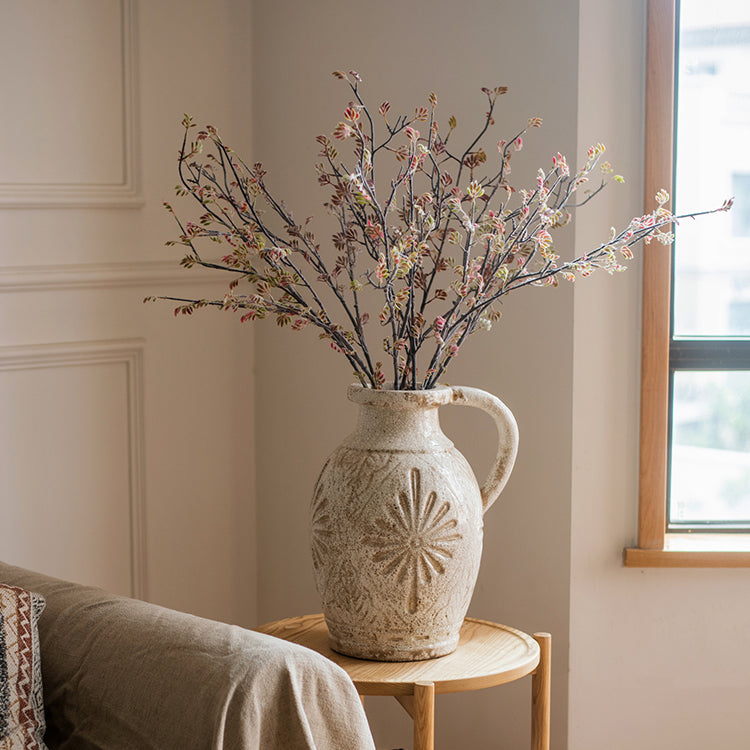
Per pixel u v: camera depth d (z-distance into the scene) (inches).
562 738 92.4
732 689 92.8
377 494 68.3
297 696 56.8
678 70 89.5
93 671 61.4
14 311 88.0
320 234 99.0
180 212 98.3
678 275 91.4
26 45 87.4
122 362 95.8
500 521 94.0
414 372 71.5
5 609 61.9
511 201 90.0
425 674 67.7
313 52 98.7
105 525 95.8
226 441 104.7
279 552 106.3
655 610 91.8
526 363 91.2
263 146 102.7
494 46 90.2
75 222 91.4
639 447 90.1
